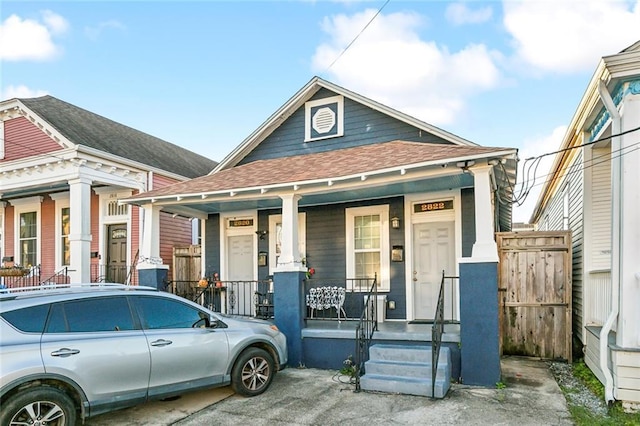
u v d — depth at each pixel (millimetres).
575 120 8070
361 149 9719
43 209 15992
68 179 12562
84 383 4777
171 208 10352
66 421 4633
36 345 4559
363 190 8883
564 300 8289
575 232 9453
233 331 6250
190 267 13406
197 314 6047
